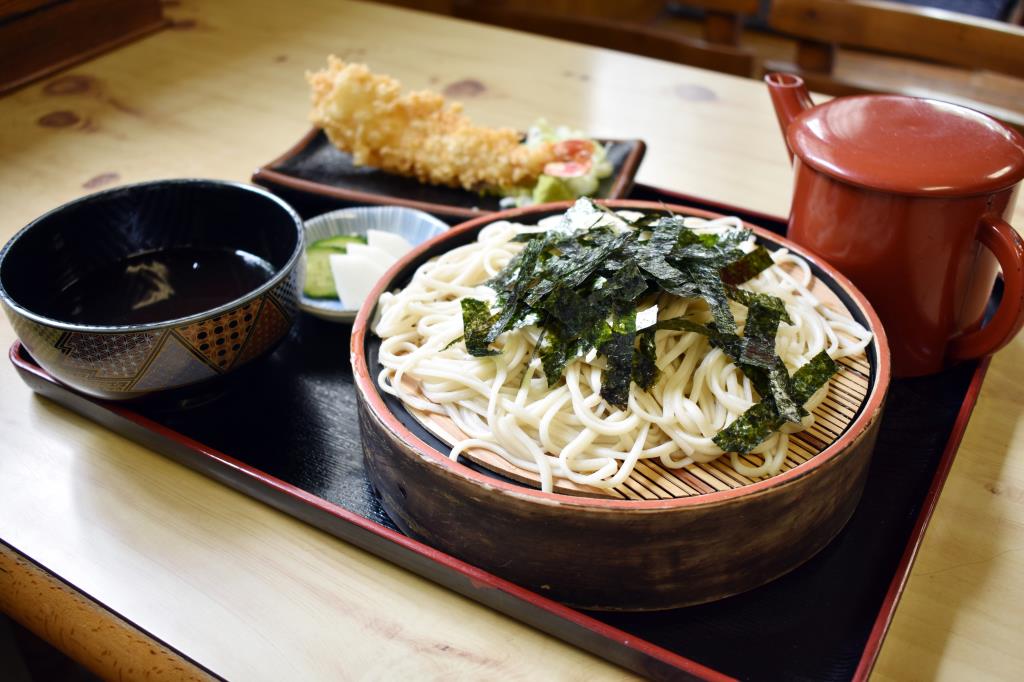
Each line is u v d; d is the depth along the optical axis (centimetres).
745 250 50
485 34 95
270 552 46
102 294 56
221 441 52
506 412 45
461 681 42
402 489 44
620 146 70
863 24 87
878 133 51
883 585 44
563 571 42
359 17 98
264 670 42
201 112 82
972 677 42
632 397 44
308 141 75
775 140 77
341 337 58
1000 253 49
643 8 140
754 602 44
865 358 48
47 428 53
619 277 45
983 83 110
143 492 50
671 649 42
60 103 83
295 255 52
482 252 52
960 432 49
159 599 45
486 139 69
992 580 45
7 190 72
